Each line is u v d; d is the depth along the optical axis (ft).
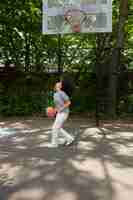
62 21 36.63
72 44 47.78
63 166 20.15
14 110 43.70
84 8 35.70
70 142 25.72
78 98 44.52
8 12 48.32
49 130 32.30
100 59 44.73
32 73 47.42
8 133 30.76
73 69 47.11
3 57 49.55
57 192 15.90
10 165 20.34
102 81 43.86
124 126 35.47
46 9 37.01
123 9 42.11
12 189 16.26
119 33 42.50
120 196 15.44
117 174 18.69
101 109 43.14
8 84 47.26
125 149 24.76
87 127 34.42
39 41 48.57
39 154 23.03
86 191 16.06
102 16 35.35
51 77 46.73
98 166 20.21
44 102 44.24
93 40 46.26
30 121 38.55
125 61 45.21
